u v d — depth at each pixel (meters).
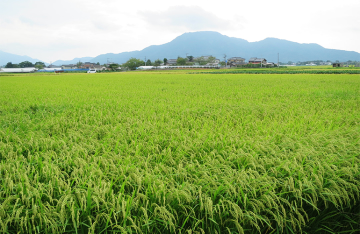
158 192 2.46
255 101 10.05
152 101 10.07
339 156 3.61
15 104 9.36
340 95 12.11
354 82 21.86
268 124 6.12
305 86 17.84
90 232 2.09
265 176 2.88
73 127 5.71
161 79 31.03
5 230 2.10
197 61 158.25
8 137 4.49
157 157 3.69
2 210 2.18
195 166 3.36
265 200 2.50
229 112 7.60
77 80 30.52
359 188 2.92
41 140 4.30
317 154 3.50
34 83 24.77
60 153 3.64
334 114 7.32
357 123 6.11
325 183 2.85
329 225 2.98
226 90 15.17
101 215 2.24
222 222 2.48
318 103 9.60
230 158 3.48
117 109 8.23
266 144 4.09
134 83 23.33
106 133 5.06
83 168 3.15
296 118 6.68
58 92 14.42
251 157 3.38
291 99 10.90
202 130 5.23
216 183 2.68
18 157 3.59
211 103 9.27
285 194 2.76
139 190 2.67
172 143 4.29
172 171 3.26
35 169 3.17
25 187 2.59
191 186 2.68
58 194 2.57
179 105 8.95
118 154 3.77
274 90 14.70
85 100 10.27
